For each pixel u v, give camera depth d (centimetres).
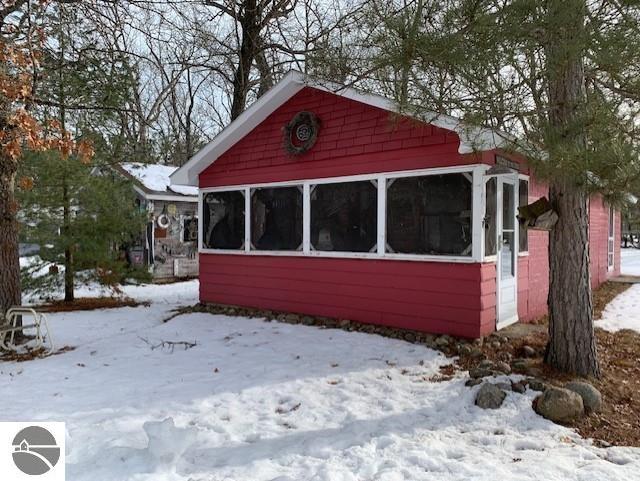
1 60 539
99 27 738
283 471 321
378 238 702
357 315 728
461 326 620
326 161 765
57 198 975
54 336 758
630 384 479
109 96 774
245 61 1400
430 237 650
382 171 696
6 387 511
